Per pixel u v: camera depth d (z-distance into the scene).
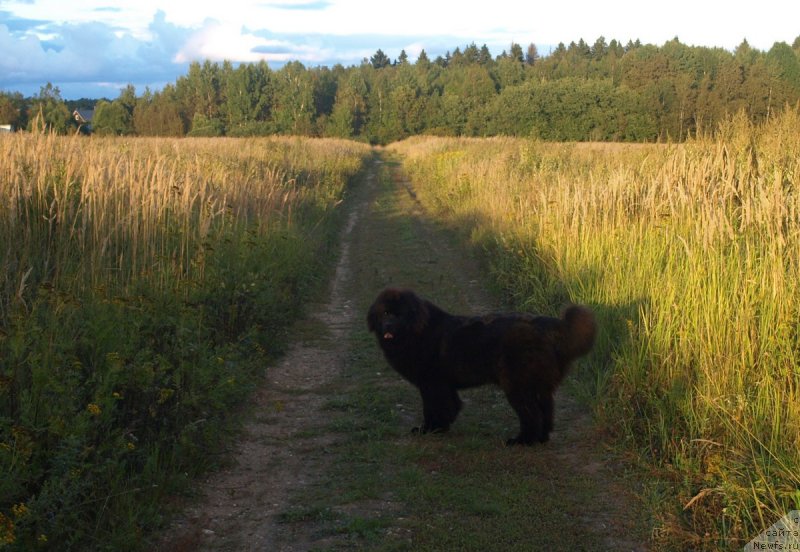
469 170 23.39
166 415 5.84
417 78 102.88
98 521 4.50
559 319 6.11
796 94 42.66
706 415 5.51
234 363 7.77
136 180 10.74
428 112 91.94
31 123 11.41
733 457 4.95
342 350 9.60
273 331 9.63
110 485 4.78
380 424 6.84
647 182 11.49
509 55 152.00
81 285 7.54
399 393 7.82
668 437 5.68
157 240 9.69
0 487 4.05
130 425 5.45
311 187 23.67
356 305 12.16
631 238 9.86
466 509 5.00
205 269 9.53
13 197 8.18
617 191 11.52
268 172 18.88
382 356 9.23
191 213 11.14
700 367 5.96
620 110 64.31
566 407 7.14
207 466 5.77
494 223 15.65
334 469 5.82
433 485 5.40
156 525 4.77
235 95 91.31
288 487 5.51
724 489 4.56
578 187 12.56
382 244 17.95
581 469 5.66
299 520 4.93
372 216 23.22
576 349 5.99
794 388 5.46
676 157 11.34
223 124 89.81
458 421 6.94
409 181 36.19
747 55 80.44
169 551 4.48
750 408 5.28
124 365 5.67
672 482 5.19
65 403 4.90
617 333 7.95
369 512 5.04
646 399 6.26
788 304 6.04
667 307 6.91
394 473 5.71
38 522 4.11
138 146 20.28
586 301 9.13
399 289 6.59
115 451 4.92
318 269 14.30
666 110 59.41
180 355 6.59
